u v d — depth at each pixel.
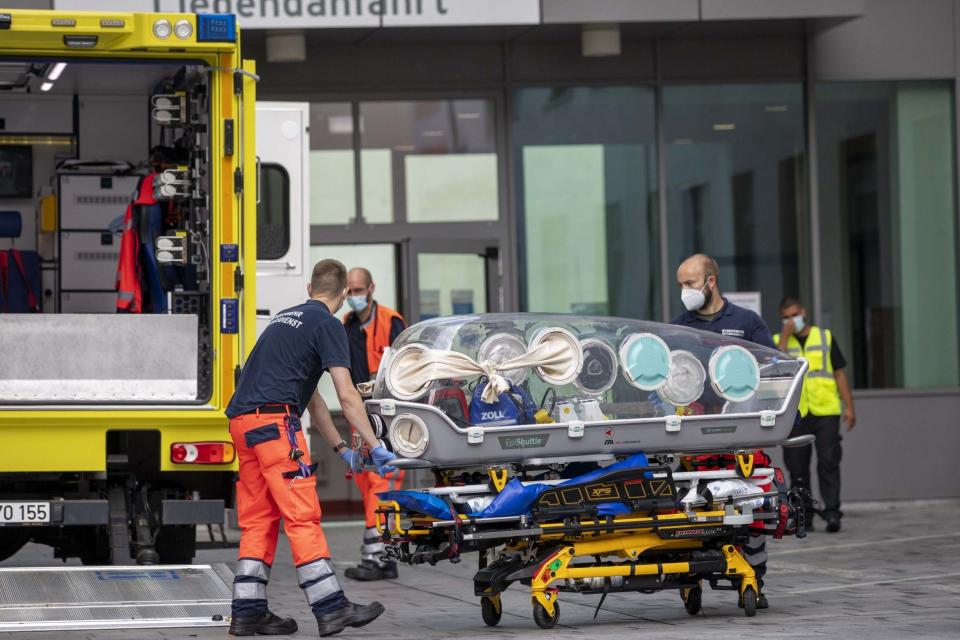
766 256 47.81
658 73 47.06
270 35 43.72
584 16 43.09
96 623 23.67
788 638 22.28
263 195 36.28
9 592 25.36
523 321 24.39
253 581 23.30
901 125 48.34
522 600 28.11
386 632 23.80
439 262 46.16
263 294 36.09
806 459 40.44
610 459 24.25
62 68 32.38
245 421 23.11
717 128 47.53
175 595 25.61
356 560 36.38
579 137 47.06
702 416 24.42
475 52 46.38
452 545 22.89
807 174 47.75
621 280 47.28
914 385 48.47
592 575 23.77
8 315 27.39
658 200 47.25
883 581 30.02
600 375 24.34
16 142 38.97
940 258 48.53
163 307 31.08
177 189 29.34
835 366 41.00
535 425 23.48
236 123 28.08
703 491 24.38
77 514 27.09
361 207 46.06
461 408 23.58
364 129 46.09
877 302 48.28
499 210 46.59
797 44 47.69
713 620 24.61
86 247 37.69
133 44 27.50
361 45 45.81
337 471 45.84
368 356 32.44
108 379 27.66
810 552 35.78
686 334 25.08
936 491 47.75
